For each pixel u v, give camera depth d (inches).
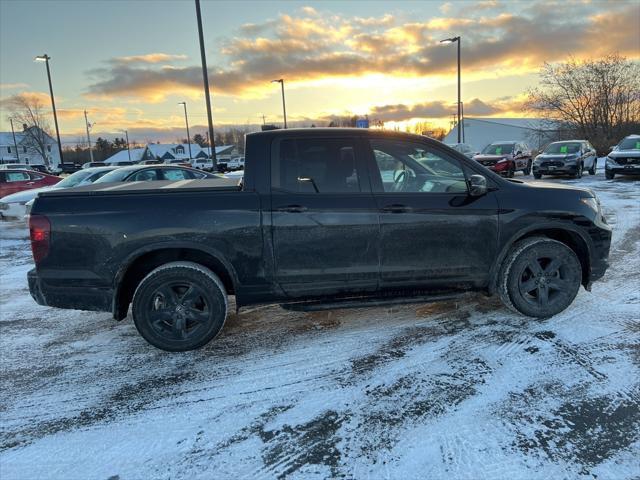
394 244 147.9
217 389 125.5
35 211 136.6
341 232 144.7
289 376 130.7
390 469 92.3
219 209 139.9
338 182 146.6
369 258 147.5
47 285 138.6
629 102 1424.7
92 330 171.6
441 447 98.0
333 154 147.2
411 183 152.8
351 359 138.9
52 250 136.9
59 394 126.3
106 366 141.6
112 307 140.5
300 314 176.7
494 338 148.0
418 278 152.5
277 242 142.6
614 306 171.0
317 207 143.2
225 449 100.7
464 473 90.3
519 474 89.2
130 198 139.3
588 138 1475.1
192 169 395.9
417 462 93.9
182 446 102.4
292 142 146.2
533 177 823.7
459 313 170.6
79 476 94.0
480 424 105.0
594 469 89.7
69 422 113.2
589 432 100.7
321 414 112.0
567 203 157.5
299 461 95.9
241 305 148.6
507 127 2454.5
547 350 138.3
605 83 1423.5
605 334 147.6
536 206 155.3
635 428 101.4
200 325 145.5
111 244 136.9
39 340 163.5
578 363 130.0
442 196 150.8
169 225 137.9
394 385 123.3
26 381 134.0
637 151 656.4
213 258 147.6
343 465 94.1
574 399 113.0
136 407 118.6
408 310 176.1
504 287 159.2
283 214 141.7
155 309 144.1
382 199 146.8
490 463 92.6
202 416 113.3
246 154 144.9
